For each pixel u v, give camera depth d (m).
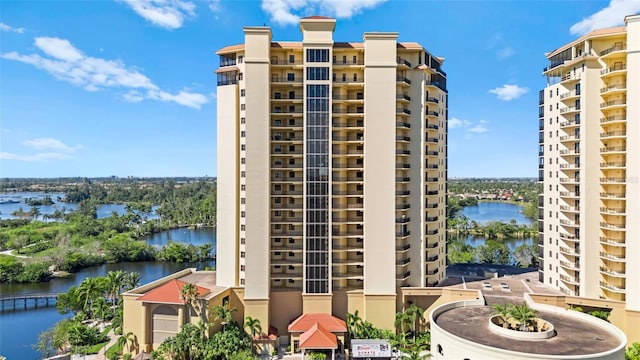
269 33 58.00
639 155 52.66
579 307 56.50
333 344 51.19
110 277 75.62
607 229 55.66
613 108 55.22
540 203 67.00
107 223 158.38
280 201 61.81
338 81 61.12
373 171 58.81
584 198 57.38
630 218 53.28
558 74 63.12
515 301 56.38
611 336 43.50
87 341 60.59
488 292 60.28
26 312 80.38
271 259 60.88
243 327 57.91
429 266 63.34
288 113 60.09
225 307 55.41
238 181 61.31
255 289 57.25
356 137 61.91
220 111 61.78
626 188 53.69
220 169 61.78
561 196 60.78
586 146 57.16
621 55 55.25
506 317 46.56
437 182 65.38
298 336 55.28
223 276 61.44
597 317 52.00
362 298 59.00
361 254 61.38
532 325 46.12
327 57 58.06
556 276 62.09
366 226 58.69
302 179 61.34
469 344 41.00
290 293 58.94
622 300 54.91
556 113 62.56
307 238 58.31
